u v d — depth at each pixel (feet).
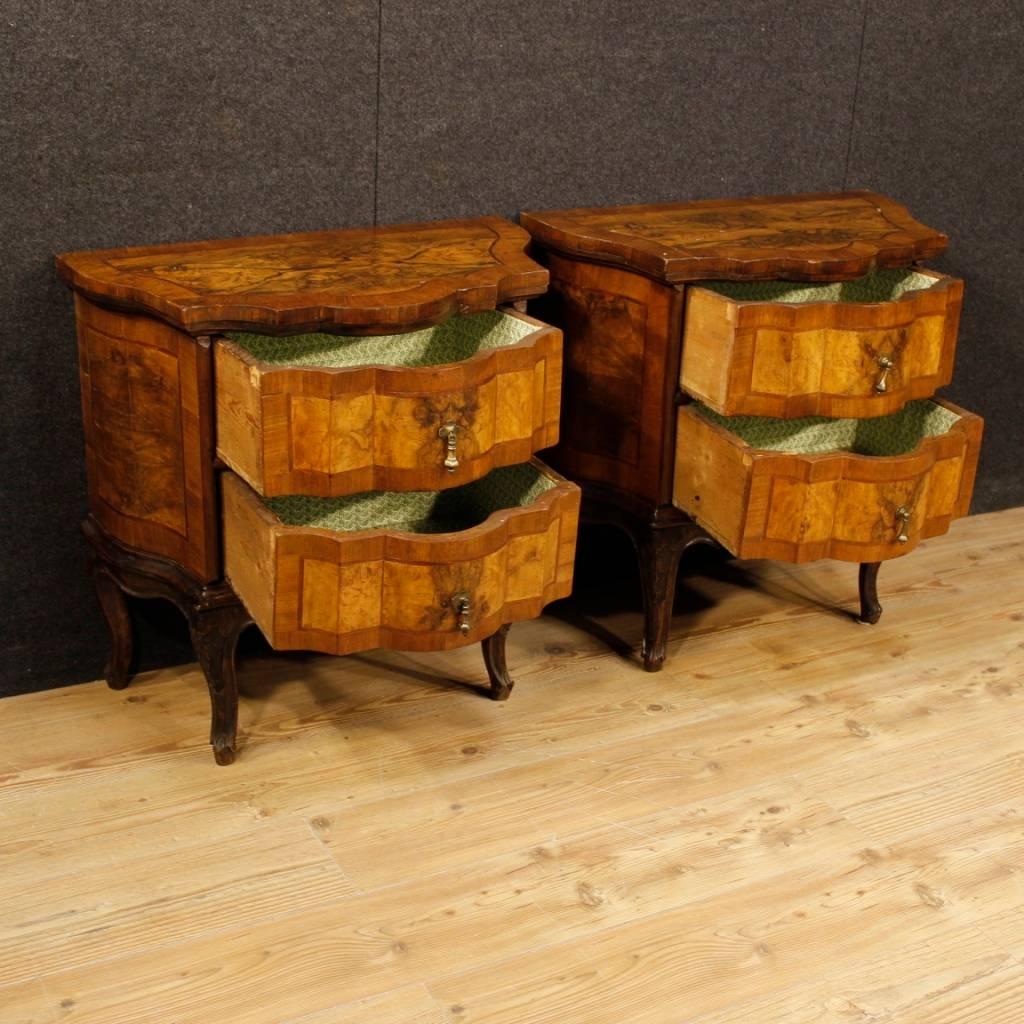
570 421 7.55
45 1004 5.21
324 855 6.04
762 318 6.53
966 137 8.72
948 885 6.00
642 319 7.02
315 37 6.73
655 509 7.24
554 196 7.65
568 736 6.94
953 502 7.16
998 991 5.44
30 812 6.25
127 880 5.86
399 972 5.42
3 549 6.93
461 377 5.84
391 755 6.73
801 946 5.63
